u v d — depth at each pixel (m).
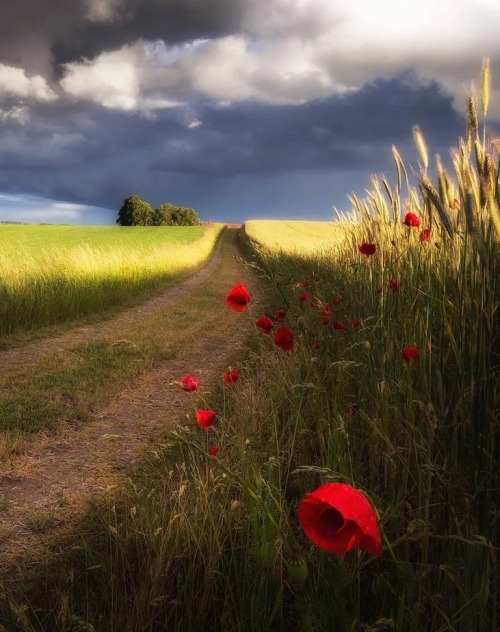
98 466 4.00
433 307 2.28
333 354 3.64
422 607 1.65
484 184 1.53
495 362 1.67
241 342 8.23
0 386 5.99
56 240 46.88
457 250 1.91
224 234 72.06
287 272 10.52
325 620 1.57
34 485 3.71
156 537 2.39
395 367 2.53
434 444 1.88
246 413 3.77
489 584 1.48
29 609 2.19
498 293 1.60
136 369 6.72
